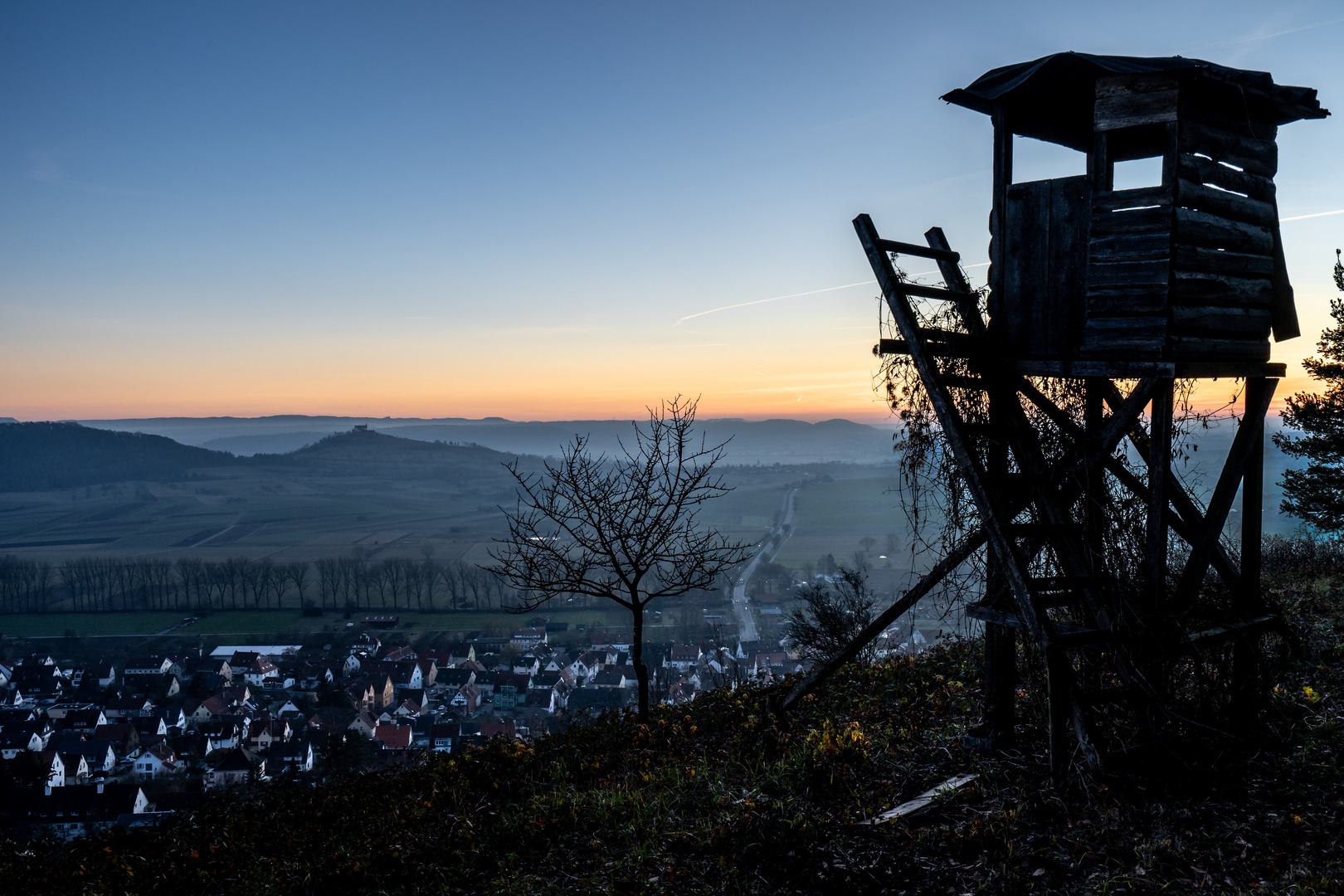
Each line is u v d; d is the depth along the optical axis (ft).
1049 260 20.71
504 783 25.52
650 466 34.78
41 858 30.66
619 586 34.65
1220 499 20.84
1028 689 21.27
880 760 20.97
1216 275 19.85
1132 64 19.19
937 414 19.99
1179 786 17.33
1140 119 19.20
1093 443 20.61
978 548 21.12
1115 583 19.58
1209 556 20.45
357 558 586.86
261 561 572.92
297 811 29.35
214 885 22.39
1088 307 19.79
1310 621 28.35
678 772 22.54
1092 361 19.69
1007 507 20.86
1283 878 13.78
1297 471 50.47
